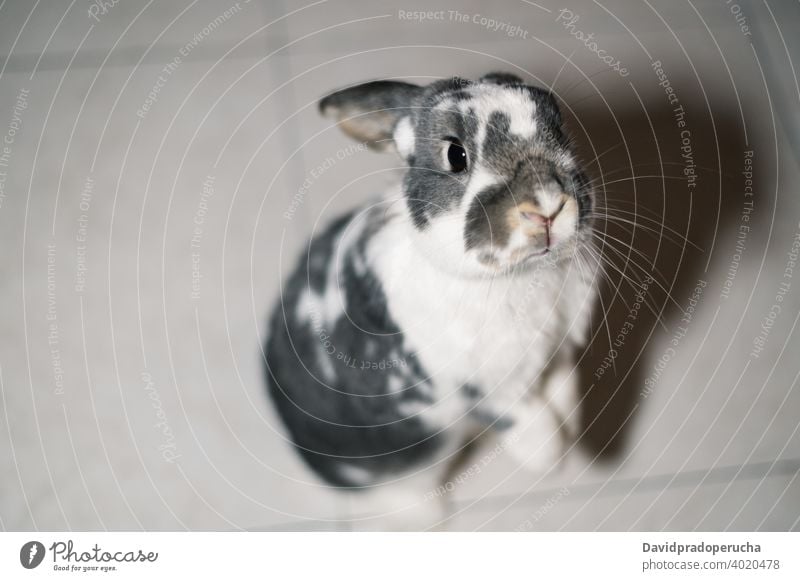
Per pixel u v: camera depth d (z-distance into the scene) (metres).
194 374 0.80
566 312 0.80
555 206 0.76
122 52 0.83
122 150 0.82
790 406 0.81
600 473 0.80
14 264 0.81
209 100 0.83
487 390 0.80
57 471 0.79
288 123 0.82
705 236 0.82
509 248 0.76
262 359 0.80
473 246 0.77
